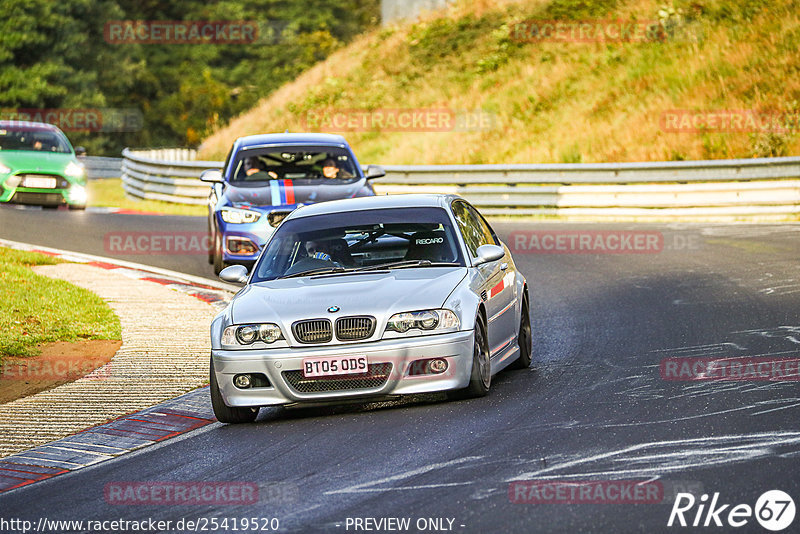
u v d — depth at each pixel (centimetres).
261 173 5694
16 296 4794
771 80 10106
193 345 4084
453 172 9100
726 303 4456
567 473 2164
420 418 2805
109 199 11050
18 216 8094
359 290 2998
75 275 5659
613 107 10862
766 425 2452
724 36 11244
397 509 2011
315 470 2358
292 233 3447
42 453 2756
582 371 3338
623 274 5575
